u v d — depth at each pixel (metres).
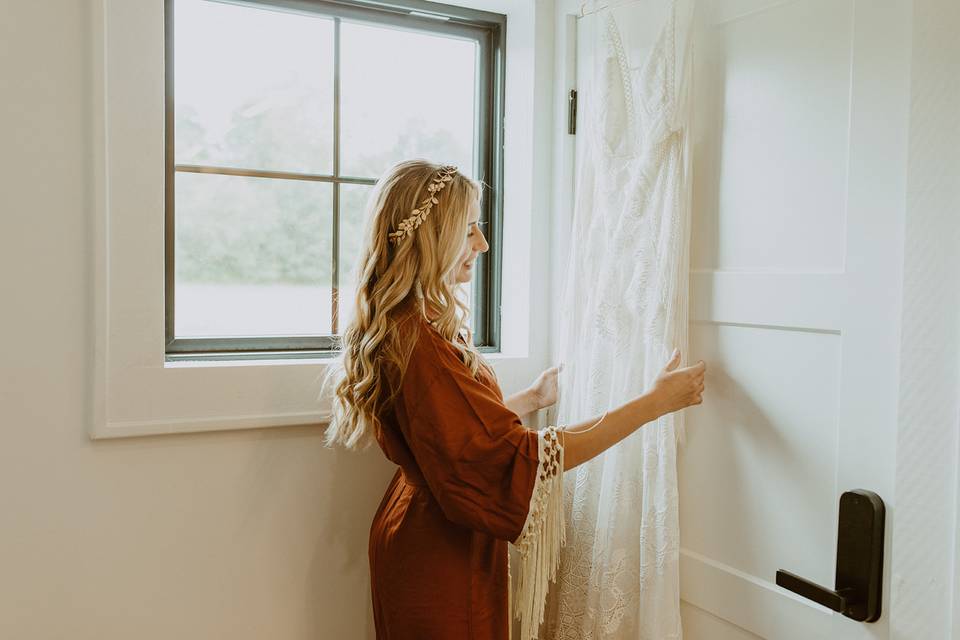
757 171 1.29
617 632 1.44
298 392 1.51
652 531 1.39
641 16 1.43
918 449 1.01
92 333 1.35
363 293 1.32
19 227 1.30
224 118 1.59
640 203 1.39
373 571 1.41
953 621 0.97
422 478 1.31
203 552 1.47
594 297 1.51
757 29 1.28
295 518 1.55
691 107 1.35
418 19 1.77
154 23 1.37
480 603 1.30
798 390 1.22
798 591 1.11
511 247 1.83
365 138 1.74
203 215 1.58
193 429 1.42
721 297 1.34
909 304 1.02
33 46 1.30
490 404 1.21
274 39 1.63
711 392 1.38
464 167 1.87
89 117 1.33
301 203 1.67
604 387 1.47
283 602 1.55
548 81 1.75
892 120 1.07
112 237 1.36
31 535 1.34
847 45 1.14
